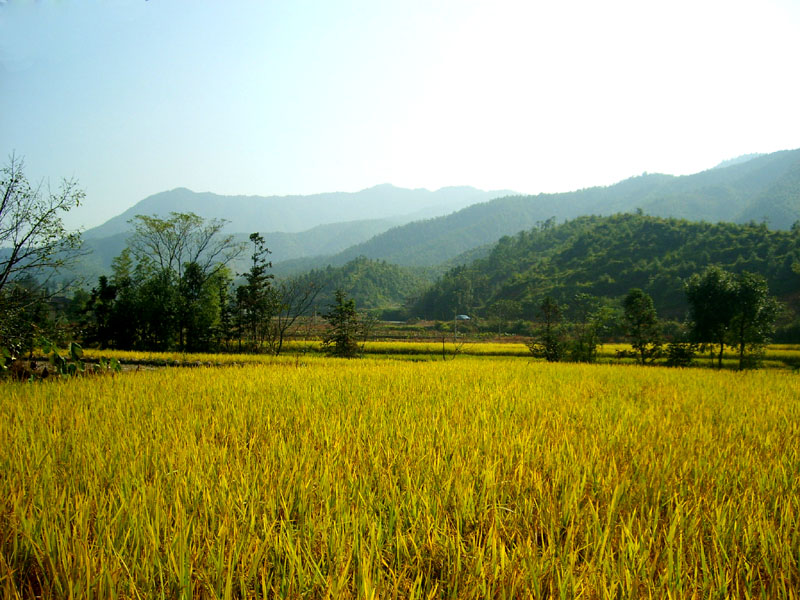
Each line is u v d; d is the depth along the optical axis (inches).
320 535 121.9
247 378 468.1
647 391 426.0
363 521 128.8
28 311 658.8
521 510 140.3
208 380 449.4
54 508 133.1
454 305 4566.9
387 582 104.7
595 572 106.0
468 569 109.5
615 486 156.8
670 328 2111.2
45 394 355.3
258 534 124.8
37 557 110.3
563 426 255.8
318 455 188.7
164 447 197.9
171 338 1465.3
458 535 117.7
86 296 1454.2
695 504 144.0
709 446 219.8
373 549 114.3
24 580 111.3
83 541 113.6
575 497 144.6
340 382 438.3
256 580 104.6
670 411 319.6
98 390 374.9
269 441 211.0
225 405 311.1
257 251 1354.6
